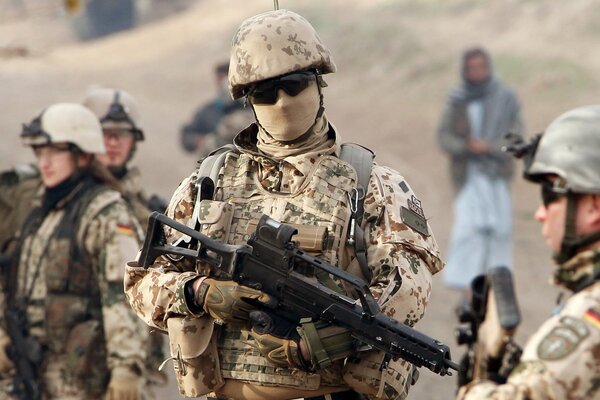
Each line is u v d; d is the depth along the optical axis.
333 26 79.69
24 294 14.89
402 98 66.75
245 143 10.35
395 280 9.46
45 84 77.94
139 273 10.12
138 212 16.92
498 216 29.42
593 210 7.63
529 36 68.81
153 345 15.86
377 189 9.83
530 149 7.99
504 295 8.35
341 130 62.75
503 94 29.95
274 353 9.31
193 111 71.88
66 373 14.66
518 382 7.30
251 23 9.80
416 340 9.02
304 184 9.82
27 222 15.08
